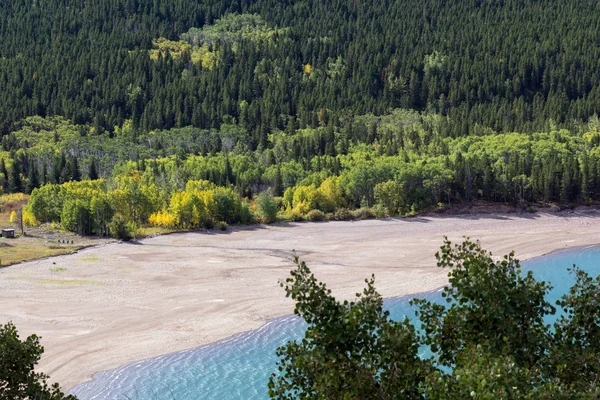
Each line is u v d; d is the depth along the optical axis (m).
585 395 11.52
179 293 60.31
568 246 87.25
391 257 80.56
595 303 13.67
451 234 100.44
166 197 118.56
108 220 99.88
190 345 44.69
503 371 10.57
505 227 107.75
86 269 72.06
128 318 51.69
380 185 124.06
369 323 12.43
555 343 13.62
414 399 11.97
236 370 39.62
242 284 64.06
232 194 116.38
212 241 96.25
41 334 47.31
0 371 15.53
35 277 67.31
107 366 40.75
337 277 67.56
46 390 16.27
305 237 100.19
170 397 35.69
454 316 12.84
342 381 12.09
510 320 12.65
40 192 113.06
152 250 86.62
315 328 12.45
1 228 105.69
